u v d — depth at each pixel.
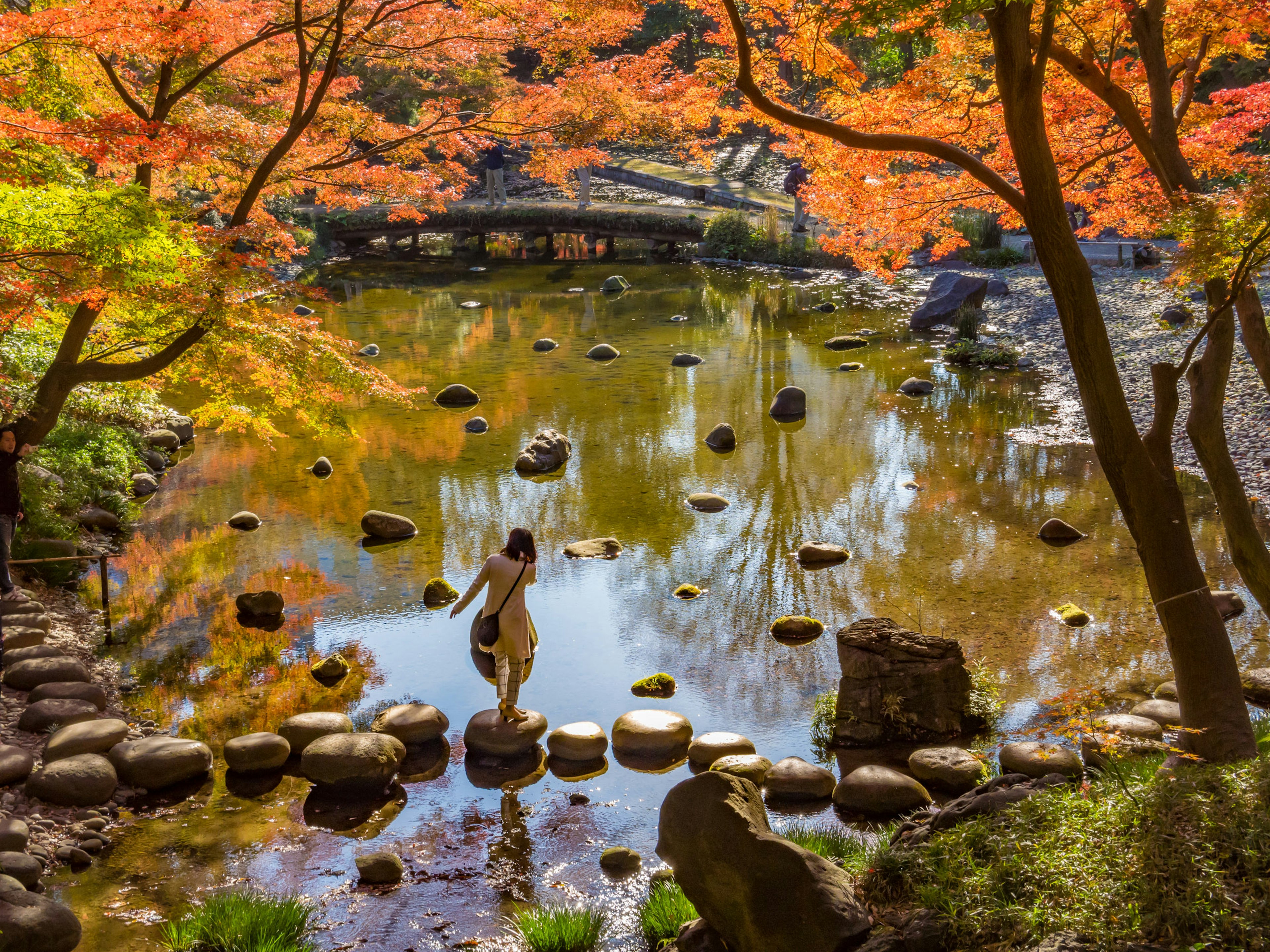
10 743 7.08
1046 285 26.16
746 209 39.09
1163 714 7.18
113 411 15.66
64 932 4.90
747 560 11.43
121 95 9.67
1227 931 3.49
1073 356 5.43
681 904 5.23
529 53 47.84
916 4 5.31
